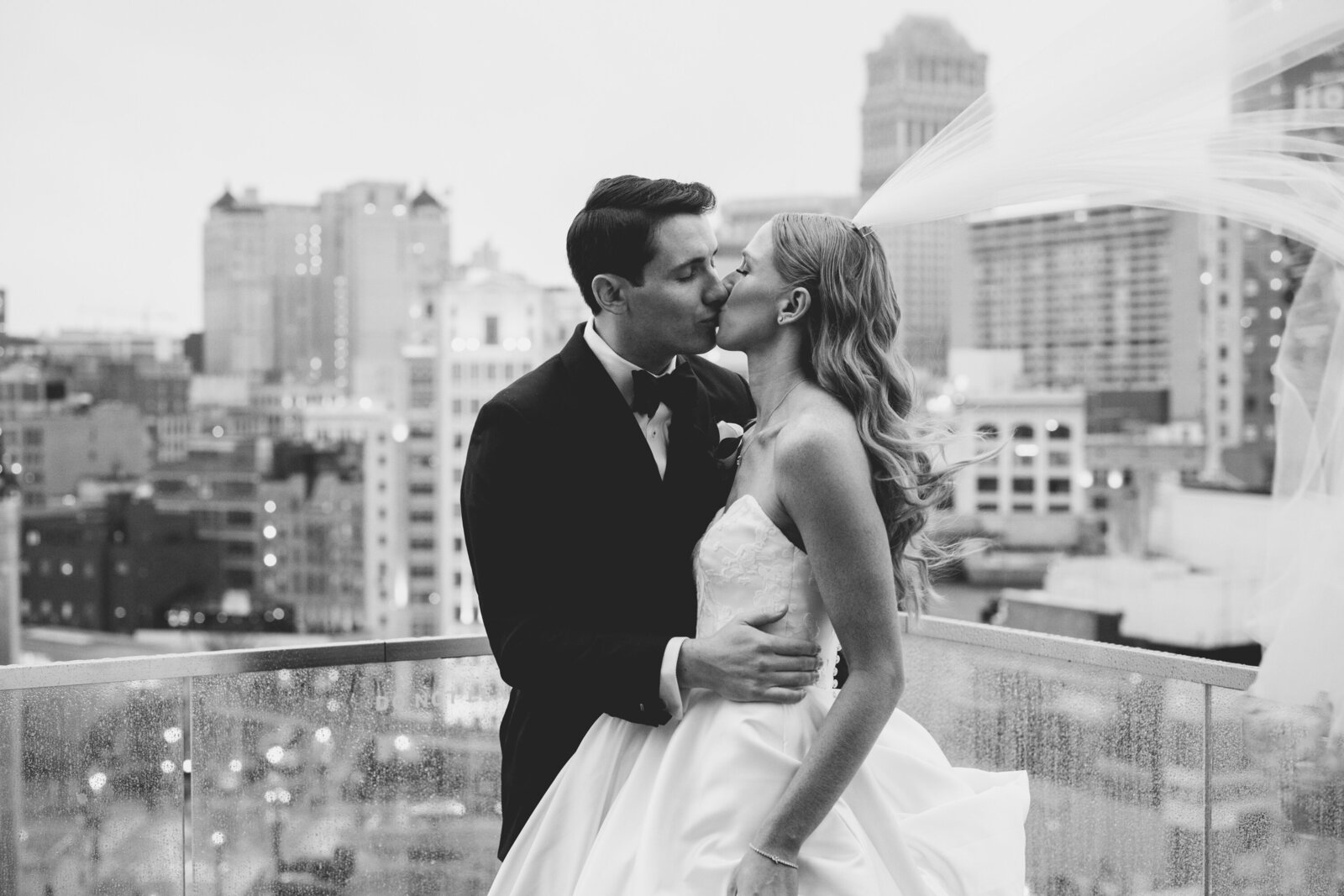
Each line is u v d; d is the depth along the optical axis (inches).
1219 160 74.5
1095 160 74.6
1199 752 89.0
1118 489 2586.1
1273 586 79.4
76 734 90.4
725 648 67.3
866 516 64.8
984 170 74.5
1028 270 3597.4
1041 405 2682.1
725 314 72.6
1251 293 2588.6
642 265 73.0
